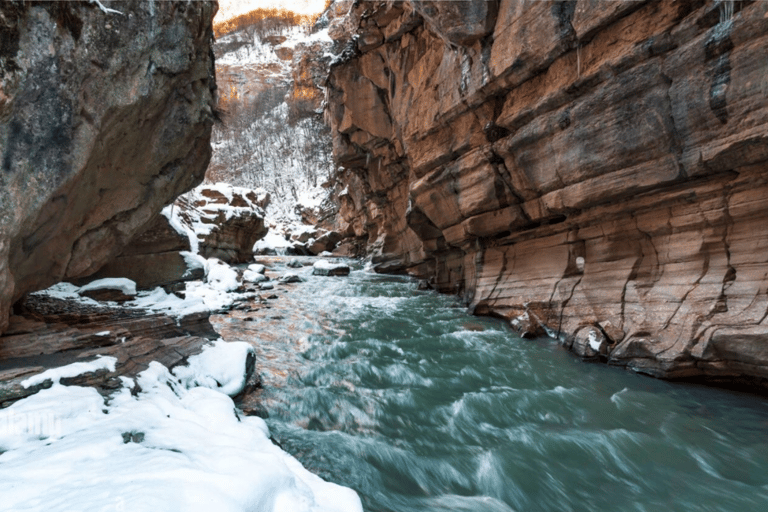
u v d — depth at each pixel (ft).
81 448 9.07
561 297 28.35
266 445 12.03
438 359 25.62
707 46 17.57
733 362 18.54
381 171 65.31
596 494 13.11
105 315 20.57
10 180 11.23
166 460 8.77
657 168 20.59
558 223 29.25
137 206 18.80
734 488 13.28
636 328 22.62
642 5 19.76
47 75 11.63
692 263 20.98
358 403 19.22
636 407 18.58
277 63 346.95
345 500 10.00
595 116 22.74
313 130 229.45
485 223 34.78
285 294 50.65
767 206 17.88
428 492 13.08
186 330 22.67
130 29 13.91
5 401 10.79
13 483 7.52
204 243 68.69
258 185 240.12
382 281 63.21
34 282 15.52
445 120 35.47
